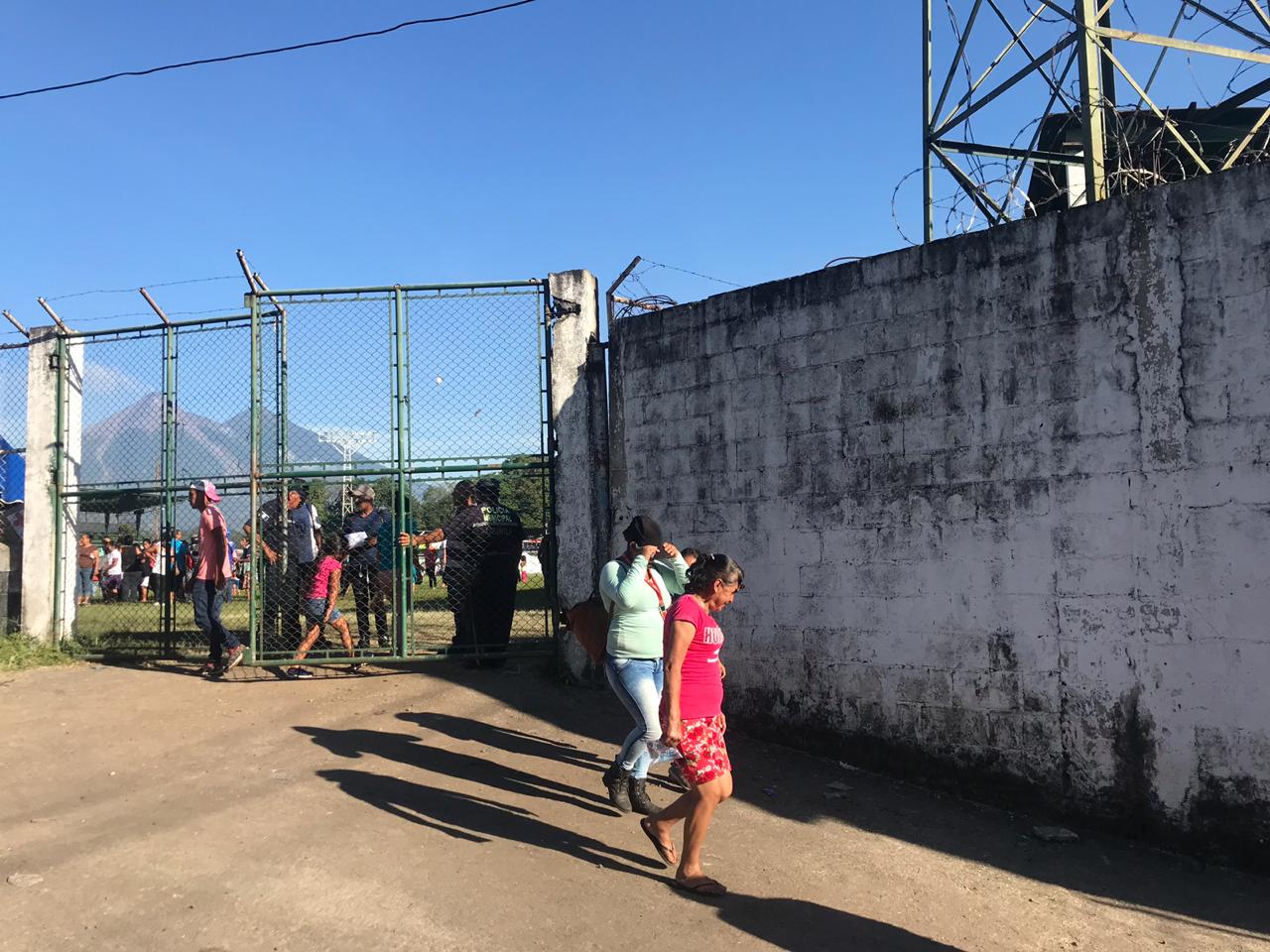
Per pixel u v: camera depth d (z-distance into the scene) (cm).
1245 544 460
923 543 574
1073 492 516
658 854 468
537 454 791
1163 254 489
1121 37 632
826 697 618
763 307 659
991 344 549
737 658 668
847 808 539
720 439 682
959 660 556
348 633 793
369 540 817
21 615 870
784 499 643
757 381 661
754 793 558
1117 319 503
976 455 553
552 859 456
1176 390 483
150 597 914
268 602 809
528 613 884
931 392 573
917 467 578
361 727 651
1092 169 618
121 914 388
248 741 620
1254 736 455
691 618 425
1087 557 509
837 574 614
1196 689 473
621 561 506
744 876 449
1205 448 473
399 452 799
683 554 564
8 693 729
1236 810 460
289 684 756
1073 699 513
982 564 548
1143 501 492
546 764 595
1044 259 530
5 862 436
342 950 366
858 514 604
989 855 481
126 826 480
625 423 748
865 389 603
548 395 791
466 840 473
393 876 429
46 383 890
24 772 562
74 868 430
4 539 930
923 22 782
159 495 879
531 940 379
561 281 788
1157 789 484
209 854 448
